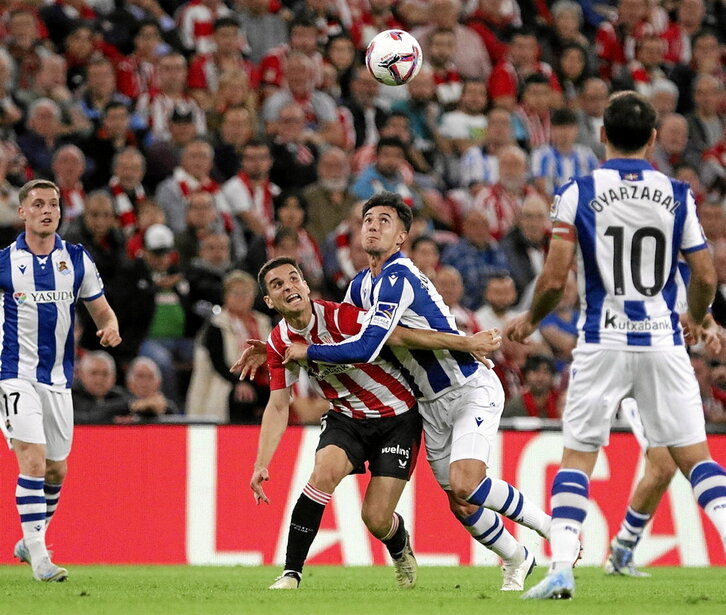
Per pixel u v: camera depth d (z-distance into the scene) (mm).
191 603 18750
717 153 58469
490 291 43031
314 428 34188
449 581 26344
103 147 46531
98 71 48500
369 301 21938
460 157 53438
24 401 24500
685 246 18797
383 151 48281
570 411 18734
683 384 18562
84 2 53156
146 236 41906
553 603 18141
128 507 33469
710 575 29781
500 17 60844
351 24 57375
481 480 21250
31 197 24859
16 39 47875
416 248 43562
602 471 34969
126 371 40562
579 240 18719
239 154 48594
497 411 22062
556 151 53531
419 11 60250
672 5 66375
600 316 18578
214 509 33688
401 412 22188
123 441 33719
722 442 35031
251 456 34000
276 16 55875
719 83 60125
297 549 22047
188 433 33906
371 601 19109
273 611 17219
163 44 53188
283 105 50844
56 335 25234
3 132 45312
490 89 56625
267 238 46156
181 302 41750
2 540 32750
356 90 53469
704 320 21531
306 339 21953
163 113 49312
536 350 42750
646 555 34719
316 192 47344
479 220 46688
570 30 61594
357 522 33938
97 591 21719
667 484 28188
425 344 21250
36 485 24328
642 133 18719
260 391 39562
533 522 22031
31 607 18016
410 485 34062
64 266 25250
